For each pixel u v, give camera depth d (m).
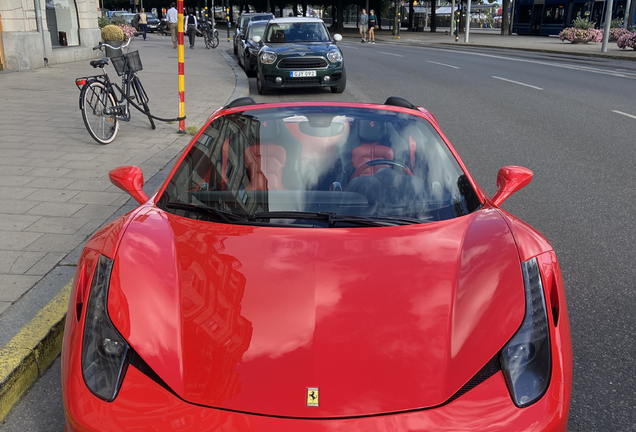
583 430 2.58
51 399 2.85
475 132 9.44
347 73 17.62
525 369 1.88
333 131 3.21
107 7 112.00
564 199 6.08
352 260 2.31
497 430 1.74
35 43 15.77
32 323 3.26
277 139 3.15
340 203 2.79
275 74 13.41
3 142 7.86
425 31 66.44
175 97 12.21
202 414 1.76
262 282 2.19
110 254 2.40
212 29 30.42
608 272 4.30
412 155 3.09
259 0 82.44
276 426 1.72
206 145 3.19
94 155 7.32
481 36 49.75
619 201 6.02
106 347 1.98
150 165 6.90
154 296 2.15
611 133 9.44
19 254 4.26
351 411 1.75
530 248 2.43
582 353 3.23
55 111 10.03
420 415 1.75
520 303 2.11
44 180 6.17
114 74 14.90
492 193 6.20
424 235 2.53
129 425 1.76
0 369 2.81
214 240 2.47
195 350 1.95
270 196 2.83
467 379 1.86
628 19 36.41
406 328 2.00
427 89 14.27
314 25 14.84
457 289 2.19
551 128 9.78
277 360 1.88
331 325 2.00
